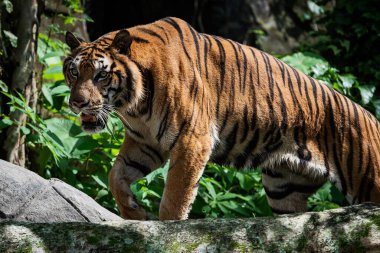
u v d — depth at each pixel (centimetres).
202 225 720
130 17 2120
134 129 938
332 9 2072
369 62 1755
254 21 2034
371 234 695
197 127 912
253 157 1001
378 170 1032
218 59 960
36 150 1214
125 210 950
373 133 1040
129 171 962
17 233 698
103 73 876
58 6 1412
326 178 1034
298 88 1009
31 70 1181
